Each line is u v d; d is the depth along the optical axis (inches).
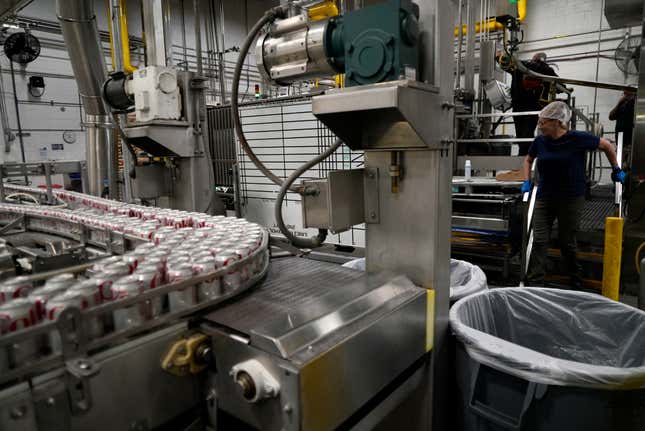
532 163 113.5
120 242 52.6
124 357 28.9
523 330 61.3
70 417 26.2
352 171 48.0
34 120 254.2
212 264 35.7
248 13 331.0
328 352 30.3
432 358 47.9
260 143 149.5
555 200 108.7
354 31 40.4
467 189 133.3
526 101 167.6
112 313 29.5
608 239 93.0
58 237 65.5
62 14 107.2
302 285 43.3
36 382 24.6
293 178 49.5
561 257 121.3
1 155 241.8
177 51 284.2
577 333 57.8
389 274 46.7
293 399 27.9
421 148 43.8
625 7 151.2
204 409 35.2
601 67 269.9
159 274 33.2
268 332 30.6
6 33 233.6
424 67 43.2
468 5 164.7
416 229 46.6
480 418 46.9
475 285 62.6
